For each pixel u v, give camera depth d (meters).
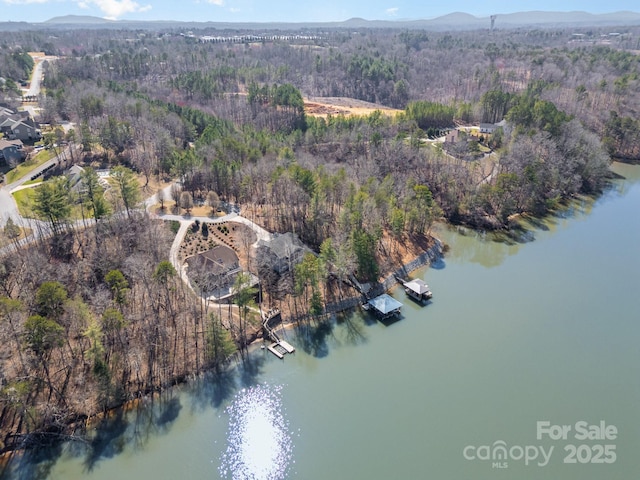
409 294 92.94
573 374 73.31
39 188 94.44
